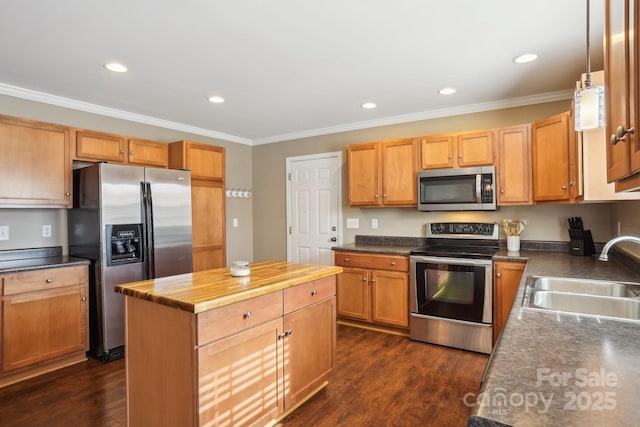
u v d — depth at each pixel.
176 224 3.54
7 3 1.84
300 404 2.29
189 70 2.74
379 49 2.42
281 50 2.43
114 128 3.77
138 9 1.92
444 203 3.47
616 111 0.90
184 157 3.94
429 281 3.30
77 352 2.93
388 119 4.14
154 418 1.79
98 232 3.00
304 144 4.84
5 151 2.78
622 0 0.83
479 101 3.56
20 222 3.10
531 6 1.92
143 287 1.91
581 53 2.50
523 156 3.16
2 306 2.53
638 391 0.70
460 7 1.93
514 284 2.95
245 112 3.89
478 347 3.09
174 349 1.69
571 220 3.12
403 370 2.77
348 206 4.48
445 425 2.07
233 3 1.88
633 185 0.82
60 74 2.78
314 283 2.32
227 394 1.74
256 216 5.32
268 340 1.97
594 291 1.88
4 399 2.37
